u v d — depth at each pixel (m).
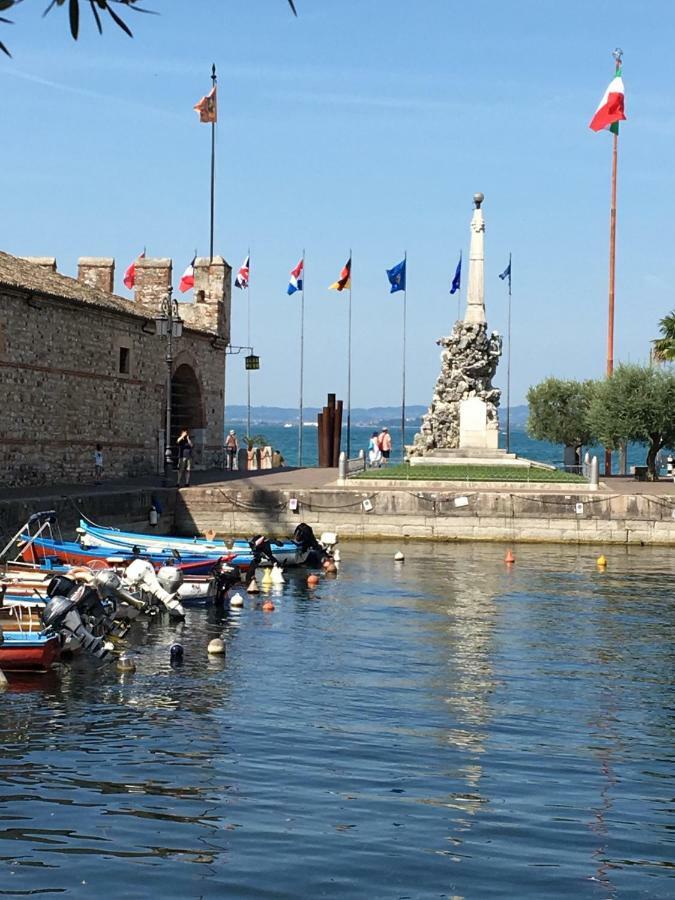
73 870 14.16
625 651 29.11
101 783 17.47
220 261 73.50
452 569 45.56
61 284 57.03
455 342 73.31
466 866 14.55
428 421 73.44
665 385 72.38
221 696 23.36
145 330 63.19
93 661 26.55
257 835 15.45
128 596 31.56
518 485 59.53
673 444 73.62
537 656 28.36
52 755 18.88
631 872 14.50
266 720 21.52
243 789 17.36
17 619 26.92
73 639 26.50
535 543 55.41
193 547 40.66
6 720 21.09
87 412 56.91
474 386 73.06
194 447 72.12
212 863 14.47
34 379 51.69
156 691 23.64
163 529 55.28
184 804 16.61
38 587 29.86
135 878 13.96
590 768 18.94
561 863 14.73
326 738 20.36
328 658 27.66
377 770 18.50
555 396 89.69
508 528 55.50
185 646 28.80
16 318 49.97
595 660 27.94
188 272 73.75
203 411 72.31
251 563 40.53
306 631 31.31
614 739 20.81
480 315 73.31
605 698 24.03
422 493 55.91
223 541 42.97
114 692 23.48
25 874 14.00
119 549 38.84
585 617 34.34
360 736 20.56
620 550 53.19
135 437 62.62
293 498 56.06
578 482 59.50
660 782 18.27
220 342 74.00
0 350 48.78
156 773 18.03
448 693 24.22
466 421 70.62
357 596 38.06
